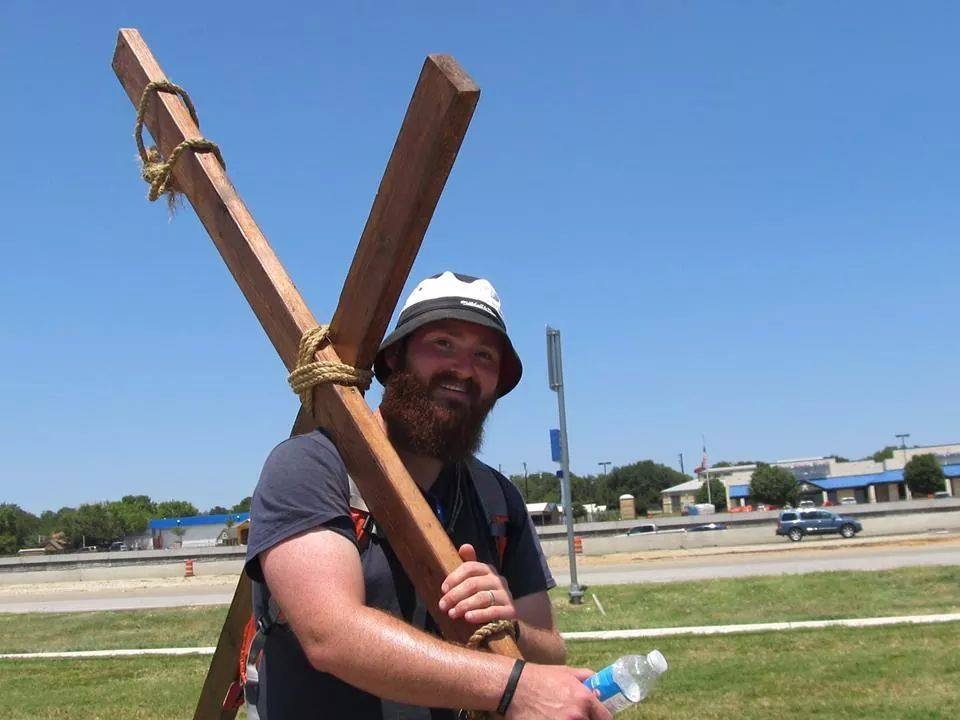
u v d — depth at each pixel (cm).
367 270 188
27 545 8300
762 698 737
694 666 868
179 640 1307
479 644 170
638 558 3055
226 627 248
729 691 764
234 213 214
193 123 231
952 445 8169
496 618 172
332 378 193
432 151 171
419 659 158
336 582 170
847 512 4288
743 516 4328
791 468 8612
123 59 242
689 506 7525
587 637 1096
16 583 3597
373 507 185
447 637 175
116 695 873
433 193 176
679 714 700
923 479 7569
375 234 185
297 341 200
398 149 177
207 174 220
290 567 173
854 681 778
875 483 8106
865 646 930
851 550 2703
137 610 1803
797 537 3622
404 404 208
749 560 2556
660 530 4319
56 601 2428
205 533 6550
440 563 174
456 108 166
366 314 190
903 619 1109
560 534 4262
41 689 922
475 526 225
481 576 175
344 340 197
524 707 156
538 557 243
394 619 166
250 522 188
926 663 830
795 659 880
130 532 8831
